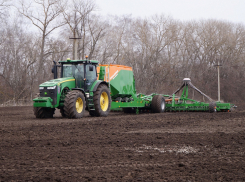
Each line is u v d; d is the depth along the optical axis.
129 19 76.75
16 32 64.12
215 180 7.49
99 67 26.14
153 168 8.61
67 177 7.74
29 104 56.41
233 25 101.19
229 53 98.31
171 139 13.38
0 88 57.84
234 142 12.64
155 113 30.28
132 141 12.89
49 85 22.31
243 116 25.00
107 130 16.25
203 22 94.38
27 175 7.93
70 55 69.94
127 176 7.83
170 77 78.81
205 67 92.62
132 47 77.25
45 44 66.25
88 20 69.81
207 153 10.56
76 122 19.77
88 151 10.91
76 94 22.50
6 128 16.83
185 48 88.31
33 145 11.99
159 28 79.94
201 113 28.98
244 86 96.56
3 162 9.29
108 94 25.75
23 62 63.66
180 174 8.00
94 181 7.41
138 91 76.62
